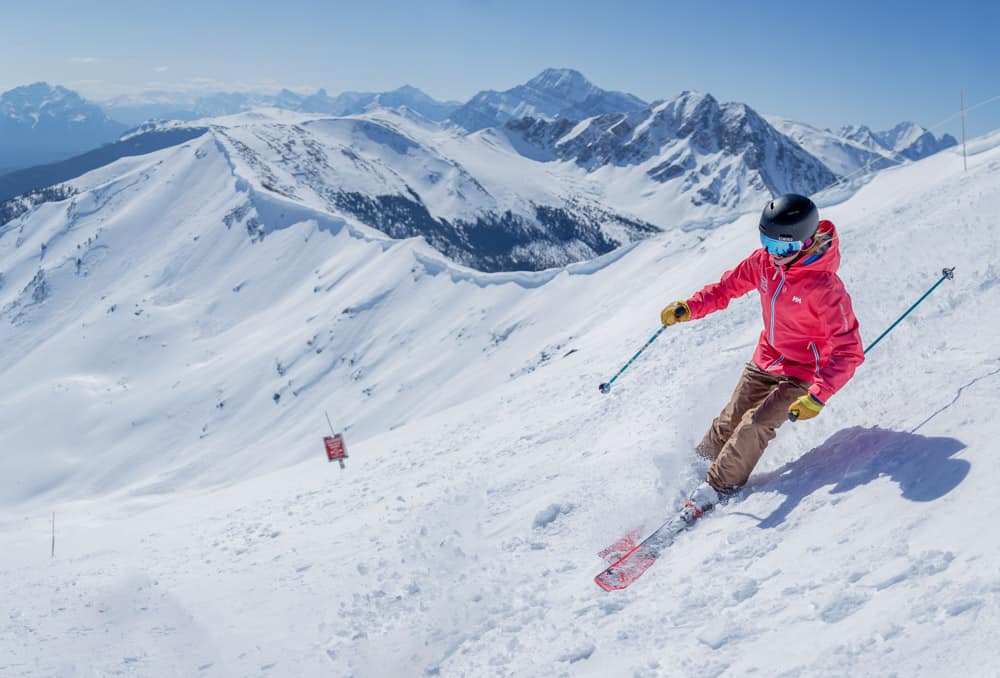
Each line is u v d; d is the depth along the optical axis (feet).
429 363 369.09
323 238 605.73
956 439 10.46
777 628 8.48
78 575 32.83
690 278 137.18
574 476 22.54
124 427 441.27
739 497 13.42
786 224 11.93
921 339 17.39
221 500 59.06
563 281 376.07
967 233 29.22
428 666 13.51
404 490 33.37
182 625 21.01
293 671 15.79
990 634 6.44
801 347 13.15
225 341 528.22
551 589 14.32
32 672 19.40
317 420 374.02
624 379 40.19
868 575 8.51
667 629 9.93
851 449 12.39
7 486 404.98
